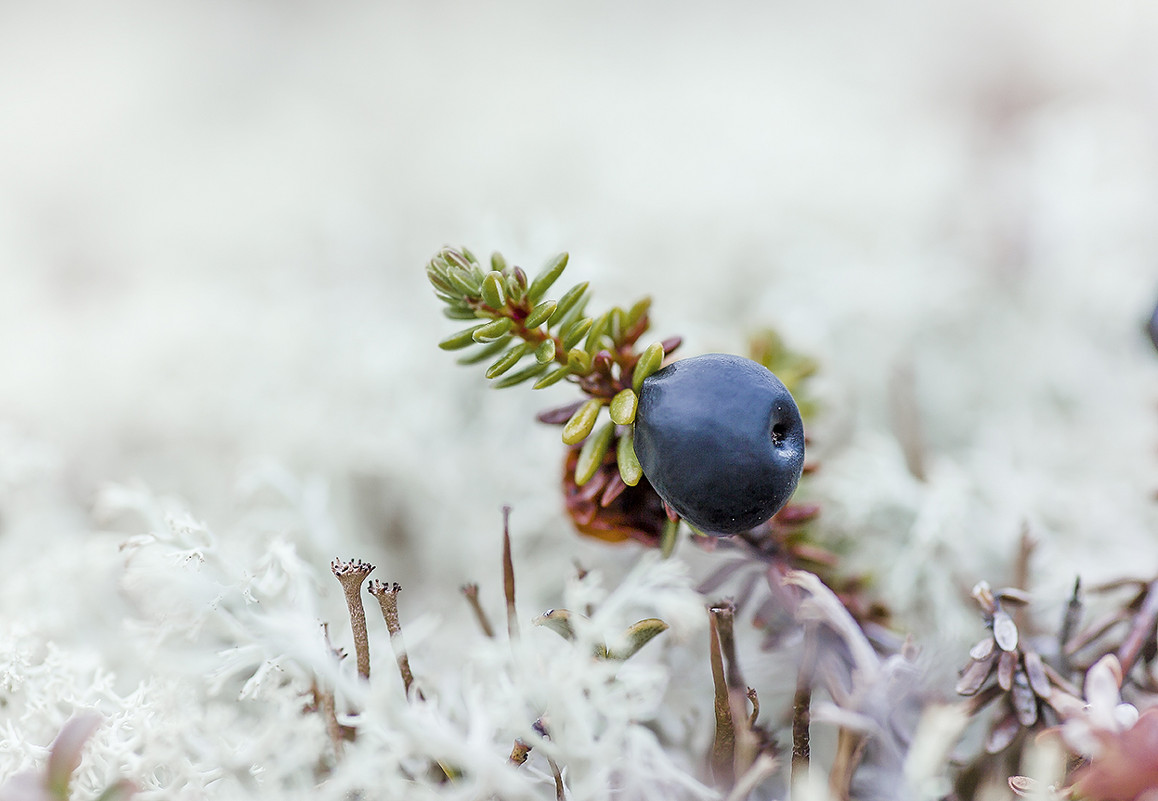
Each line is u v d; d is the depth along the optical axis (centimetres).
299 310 19
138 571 13
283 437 17
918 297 18
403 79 32
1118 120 22
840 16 33
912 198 22
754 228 21
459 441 17
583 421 13
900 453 16
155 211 27
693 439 12
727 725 13
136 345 19
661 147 25
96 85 31
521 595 15
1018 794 13
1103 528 15
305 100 32
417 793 12
